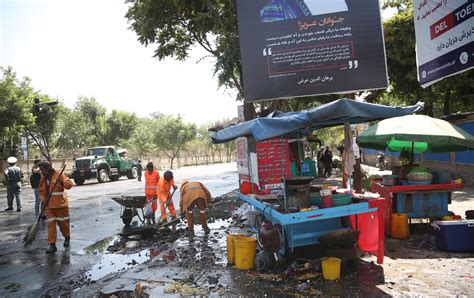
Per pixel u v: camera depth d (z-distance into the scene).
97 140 44.72
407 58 14.70
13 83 27.44
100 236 8.27
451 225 5.71
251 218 7.41
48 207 6.96
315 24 9.09
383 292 4.19
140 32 12.02
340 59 9.01
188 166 59.31
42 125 32.91
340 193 5.47
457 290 4.21
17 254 6.82
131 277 5.18
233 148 81.81
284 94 9.17
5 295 4.72
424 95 15.43
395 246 6.17
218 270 5.30
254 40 9.26
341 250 5.35
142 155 54.00
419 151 8.39
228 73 11.05
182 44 13.19
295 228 5.36
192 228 8.02
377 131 6.86
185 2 11.27
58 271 5.69
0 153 31.38
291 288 4.41
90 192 19.06
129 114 47.34
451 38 4.75
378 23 9.01
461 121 13.34
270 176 5.94
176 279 5.00
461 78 14.46
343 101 5.04
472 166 13.07
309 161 19.55
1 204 15.45
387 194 6.92
